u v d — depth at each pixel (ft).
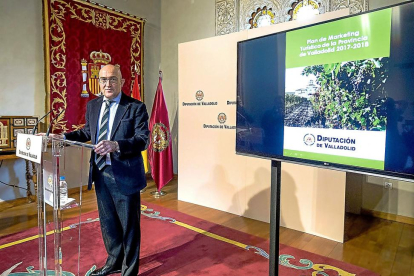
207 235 9.41
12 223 10.18
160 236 9.31
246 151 6.91
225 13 15.67
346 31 5.04
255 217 10.91
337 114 5.19
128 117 6.45
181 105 12.87
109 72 6.32
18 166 12.85
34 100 13.17
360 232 9.88
